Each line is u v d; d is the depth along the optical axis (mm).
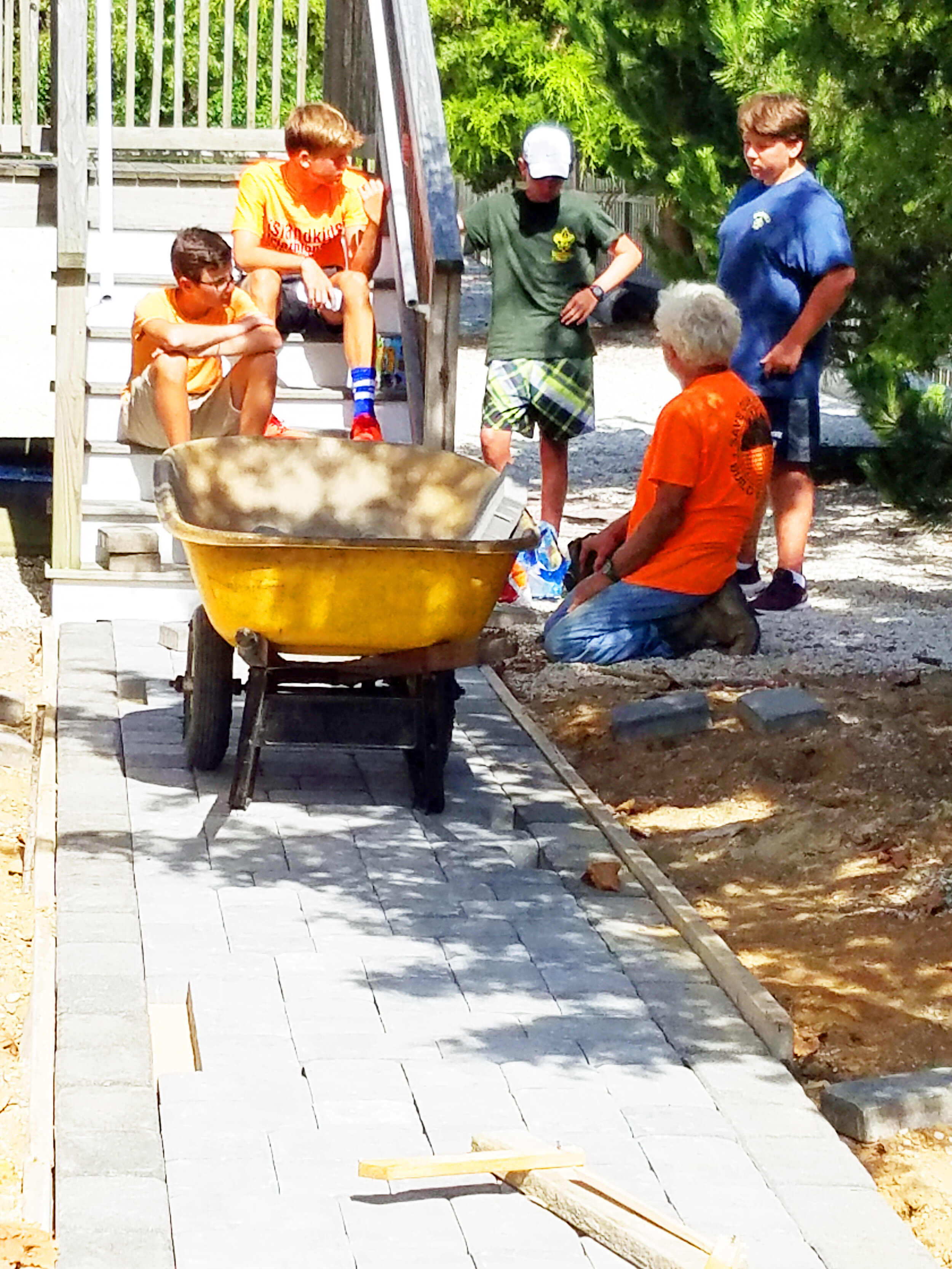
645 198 19578
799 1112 4566
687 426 8203
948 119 8508
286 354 9711
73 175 9008
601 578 8492
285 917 5637
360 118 11234
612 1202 4020
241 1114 4398
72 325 9062
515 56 21625
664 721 7562
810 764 7191
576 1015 5059
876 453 9930
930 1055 5023
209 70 15086
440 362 8922
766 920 5949
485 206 9617
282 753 7246
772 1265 3881
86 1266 3797
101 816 6418
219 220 10484
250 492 7070
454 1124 4395
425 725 6531
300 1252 3865
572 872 6203
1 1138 4461
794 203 8938
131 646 8516
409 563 6152
